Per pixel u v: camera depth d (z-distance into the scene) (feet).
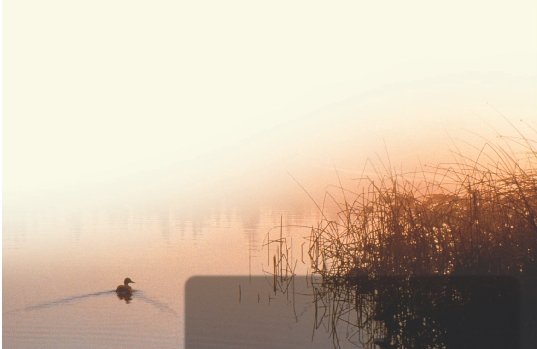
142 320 32.09
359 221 40.06
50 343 29.07
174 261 47.29
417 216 36.14
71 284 40.55
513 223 31.45
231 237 58.44
